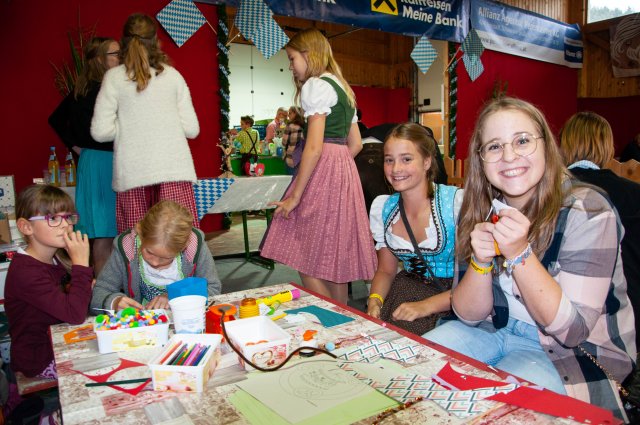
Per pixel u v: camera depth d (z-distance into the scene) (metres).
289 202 2.26
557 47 8.56
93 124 2.41
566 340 1.14
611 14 9.18
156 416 0.85
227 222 5.55
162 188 2.48
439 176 3.08
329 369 1.00
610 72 9.15
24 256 1.68
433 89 10.64
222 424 0.81
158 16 4.36
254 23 4.63
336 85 2.25
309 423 0.80
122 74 2.39
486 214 1.42
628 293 1.75
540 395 0.87
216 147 5.00
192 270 1.85
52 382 1.68
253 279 4.23
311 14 5.05
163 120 2.44
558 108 9.01
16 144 4.04
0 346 2.18
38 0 4.02
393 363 1.04
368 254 2.34
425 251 1.90
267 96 10.55
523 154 1.20
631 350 1.27
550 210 1.25
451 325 1.48
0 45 3.92
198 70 4.78
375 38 11.62
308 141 2.23
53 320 1.72
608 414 0.80
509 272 1.28
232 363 1.06
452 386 0.92
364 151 3.24
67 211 1.71
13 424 1.60
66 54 4.16
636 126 9.05
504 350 1.39
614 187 1.95
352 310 1.43
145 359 1.12
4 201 2.99
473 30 6.80
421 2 6.11
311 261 2.30
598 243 1.19
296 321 1.33
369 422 0.80
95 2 4.21
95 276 2.80
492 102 1.28
